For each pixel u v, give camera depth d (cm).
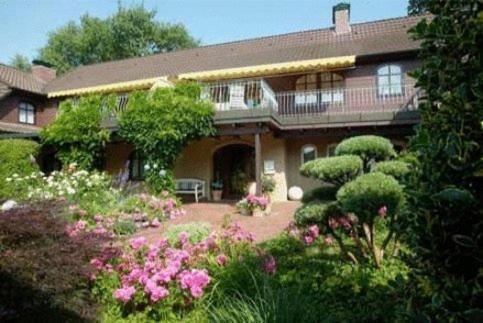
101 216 1043
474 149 174
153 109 1531
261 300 395
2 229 402
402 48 1605
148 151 1570
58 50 4397
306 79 1825
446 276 178
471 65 187
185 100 1516
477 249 163
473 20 182
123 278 490
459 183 180
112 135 1702
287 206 1478
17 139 1803
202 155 1859
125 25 4272
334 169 679
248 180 1825
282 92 1794
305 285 527
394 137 1559
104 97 1716
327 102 1720
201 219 1212
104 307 472
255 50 2112
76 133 1681
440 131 196
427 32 211
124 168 1919
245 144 1817
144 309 482
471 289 165
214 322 410
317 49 1858
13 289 372
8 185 1411
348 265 615
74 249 444
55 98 2306
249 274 485
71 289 424
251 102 1534
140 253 551
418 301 194
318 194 743
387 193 528
